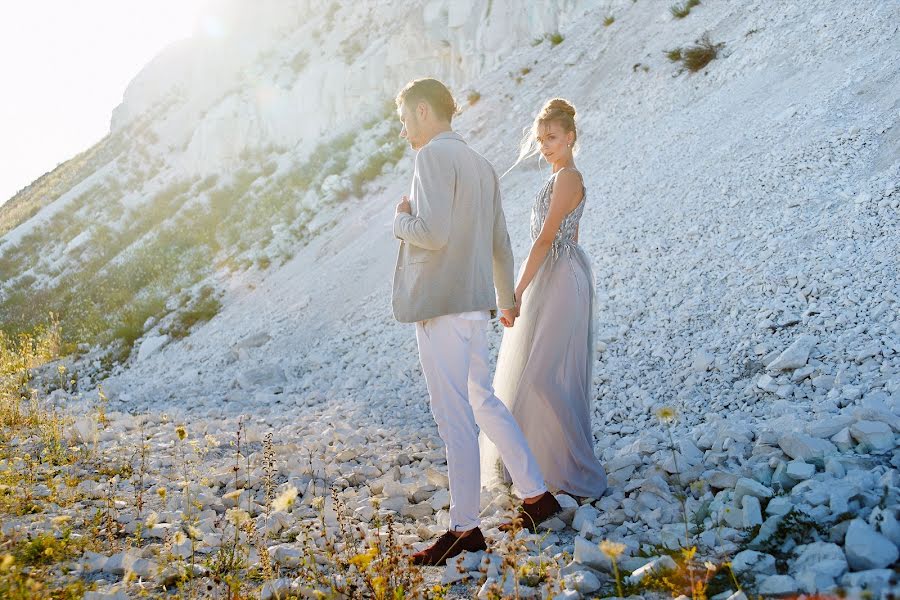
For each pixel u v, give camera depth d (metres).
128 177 30.73
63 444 5.15
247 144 25.42
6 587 2.49
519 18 19.14
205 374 9.80
